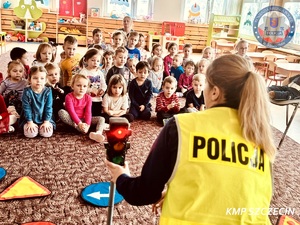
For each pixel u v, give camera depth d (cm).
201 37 1029
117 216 185
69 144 274
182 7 1030
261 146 95
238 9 1002
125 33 523
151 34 970
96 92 340
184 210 89
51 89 301
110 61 406
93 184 212
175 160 91
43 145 268
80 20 959
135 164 249
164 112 347
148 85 360
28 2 874
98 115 335
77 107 303
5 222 171
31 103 281
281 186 238
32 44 876
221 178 88
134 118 357
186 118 95
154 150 96
